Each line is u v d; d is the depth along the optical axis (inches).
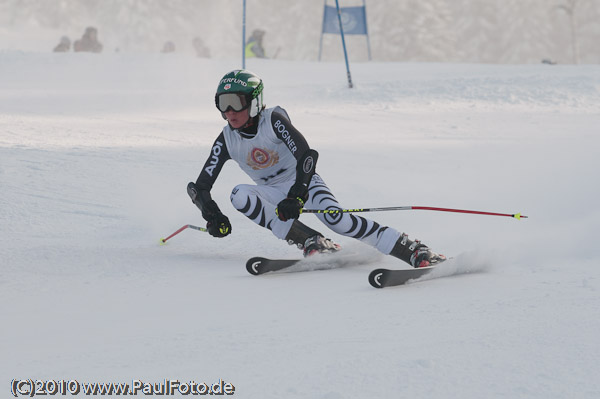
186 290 516.4
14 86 2923.2
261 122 596.4
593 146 1406.3
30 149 1201.4
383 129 1732.3
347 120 1916.8
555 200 886.4
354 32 3002.0
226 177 1057.5
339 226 584.1
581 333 374.3
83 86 2950.3
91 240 701.9
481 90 2431.1
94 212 816.9
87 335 399.2
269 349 362.0
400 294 488.1
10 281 546.9
